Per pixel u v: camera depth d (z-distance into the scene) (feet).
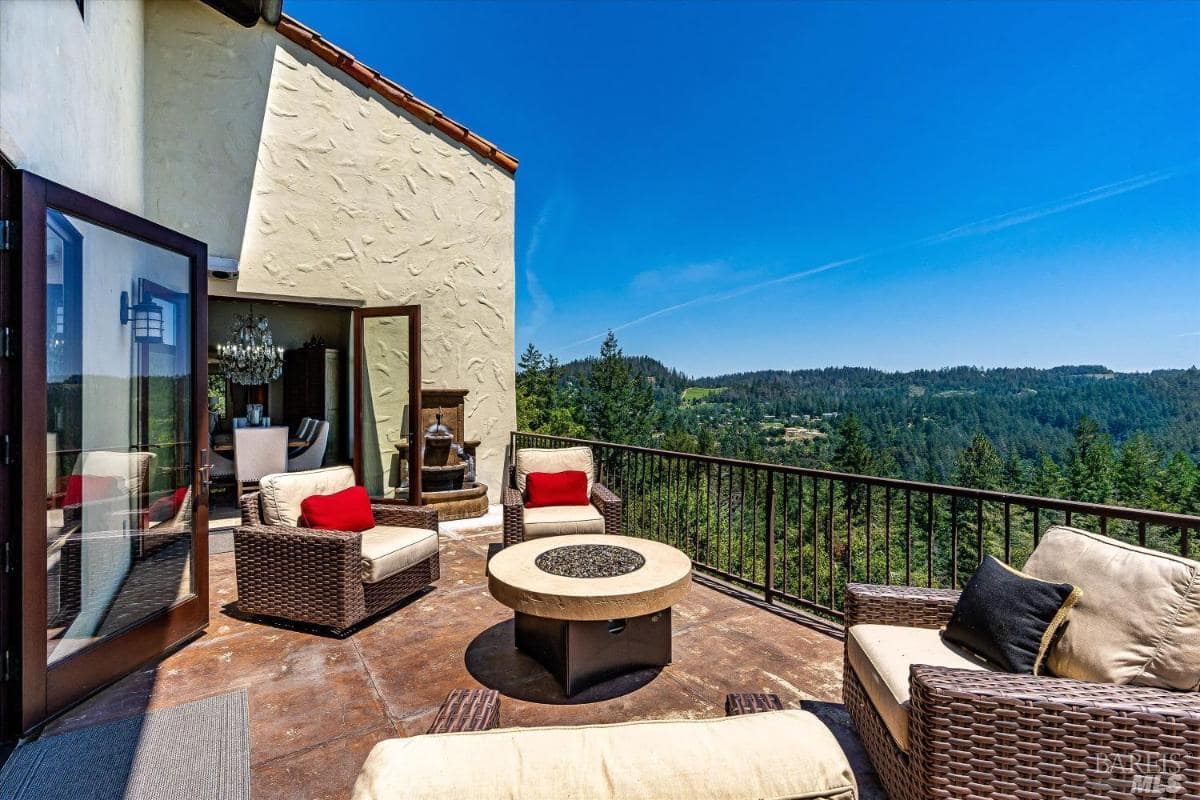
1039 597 5.59
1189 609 4.88
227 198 15.99
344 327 24.98
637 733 2.40
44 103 7.65
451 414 20.61
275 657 9.04
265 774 6.19
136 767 6.29
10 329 6.93
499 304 22.22
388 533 11.38
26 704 6.89
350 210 18.34
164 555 9.81
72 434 8.24
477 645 9.53
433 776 2.13
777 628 10.35
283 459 21.52
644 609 7.84
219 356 23.81
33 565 7.04
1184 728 4.18
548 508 13.43
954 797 4.57
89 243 8.62
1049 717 4.37
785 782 2.22
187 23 15.35
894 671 5.79
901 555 58.44
